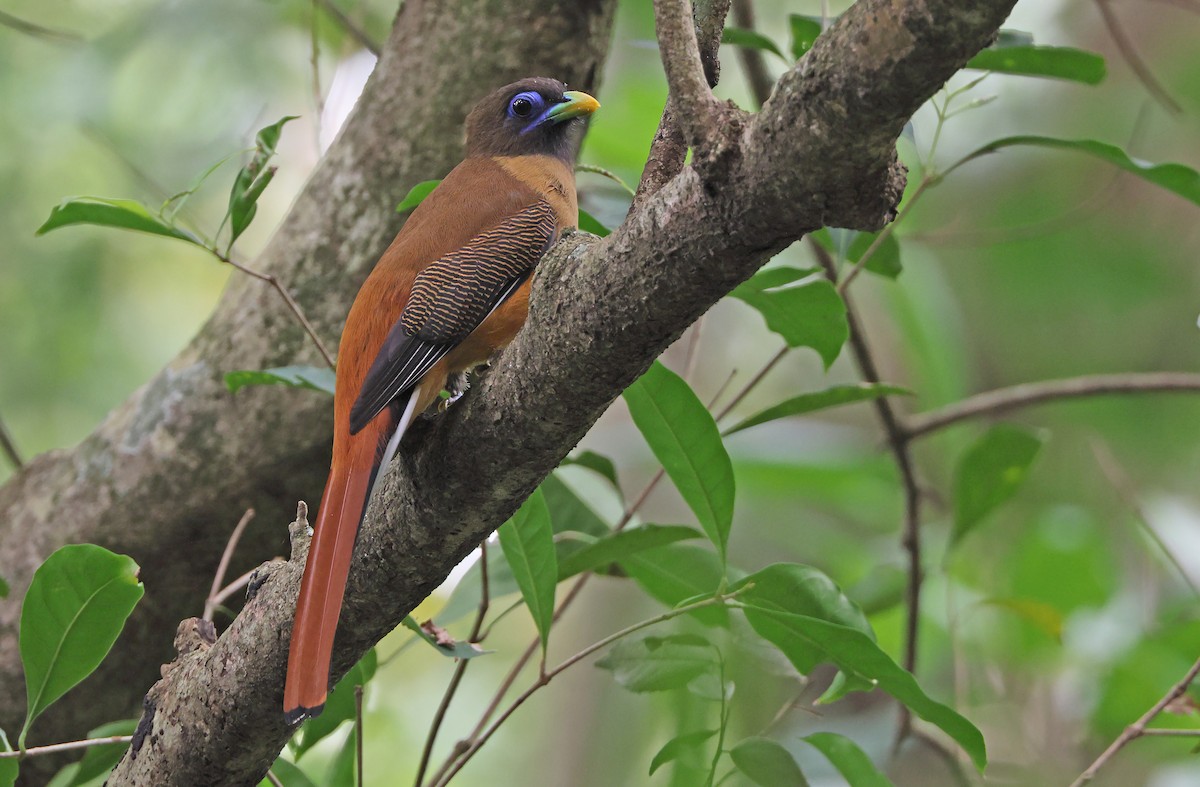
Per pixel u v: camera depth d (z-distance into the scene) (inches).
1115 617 478.0
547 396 205.3
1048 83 683.4
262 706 235.5
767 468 538.9
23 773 370.0
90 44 595.8
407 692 665.0
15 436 611.8
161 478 361.7
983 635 497.0
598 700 630.5
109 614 245.6
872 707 492.4
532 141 355.6
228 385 314.0
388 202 368.2
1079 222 604.4
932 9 155.7
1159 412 659.4
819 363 671.8
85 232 634.8
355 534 235.1
